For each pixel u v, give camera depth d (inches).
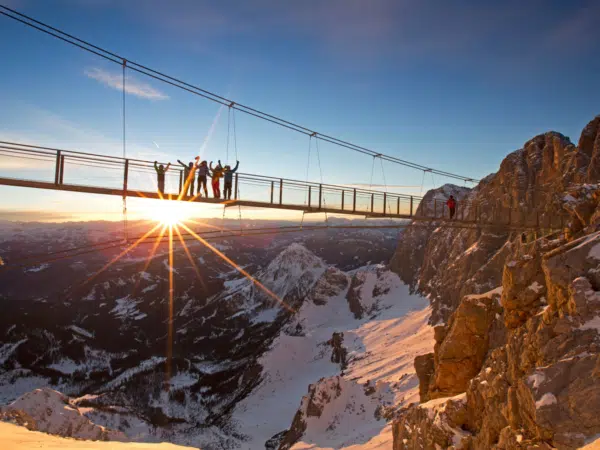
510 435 641.6
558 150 3713.1
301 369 6481.3
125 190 1029.2
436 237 7377.0
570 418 563.8
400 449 1090.7
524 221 2225.6
